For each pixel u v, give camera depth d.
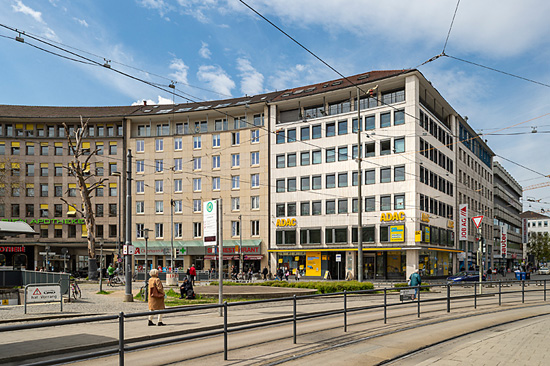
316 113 54.28
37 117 61.25
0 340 10.73
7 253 60.16
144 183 61.00
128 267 22.48
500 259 90.25
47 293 17.28
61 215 61.47
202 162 59.38
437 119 54.00
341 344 10.45
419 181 47.28
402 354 9.46
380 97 49.72
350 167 50.53
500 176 93.12
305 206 53.16
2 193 61.19
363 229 49.00
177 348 10.22
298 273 51.62
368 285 26.66
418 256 46.75
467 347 9.73
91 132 62.88
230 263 56.91
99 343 10.30
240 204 57.12
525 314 16.61
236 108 57.81
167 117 61.16
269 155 56.28
